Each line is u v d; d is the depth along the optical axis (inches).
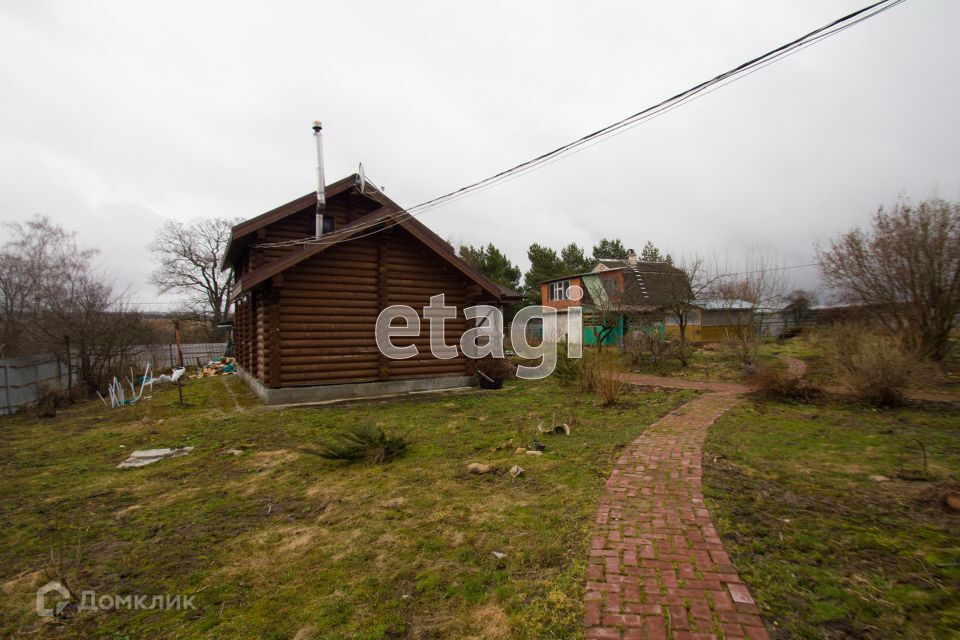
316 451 232.8
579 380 424.5
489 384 450.9
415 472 204.7
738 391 384.8
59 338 485.4
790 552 123.4
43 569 134.0
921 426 251.1
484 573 121.7
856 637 91.7
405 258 439.8
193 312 1385.3
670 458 205.6
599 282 1010.7
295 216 464.1
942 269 389.1
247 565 132.6
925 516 141.0
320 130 432.1
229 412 365.1
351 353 413.7
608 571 118.1
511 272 1462.8
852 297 468.8
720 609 101.5
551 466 203.3
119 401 450.9
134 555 140.9
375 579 122.0
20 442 290.0
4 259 684.7
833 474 179.9
